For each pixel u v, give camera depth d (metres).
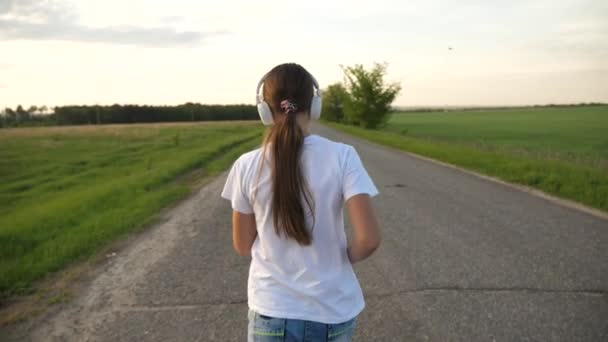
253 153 1.51
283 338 1.45
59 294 4.22
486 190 9.59
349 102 54.59
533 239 5.83
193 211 7.97
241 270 4.82
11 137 40.25
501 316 3.65
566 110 117.62
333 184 1.40
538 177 10.35
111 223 6.79
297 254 1.46
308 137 1.45
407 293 4.14
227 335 3.41
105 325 3.59
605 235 5.98
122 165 19.47
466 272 4.64
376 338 3.35
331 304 1.46
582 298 3.97
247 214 1.53
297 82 1.46
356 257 1.47
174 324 3.59
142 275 4.70
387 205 8.07
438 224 6.67
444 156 15.77
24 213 8.98
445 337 3.34
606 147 29.67
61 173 18.05
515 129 52.78
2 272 4.66
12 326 3.60
